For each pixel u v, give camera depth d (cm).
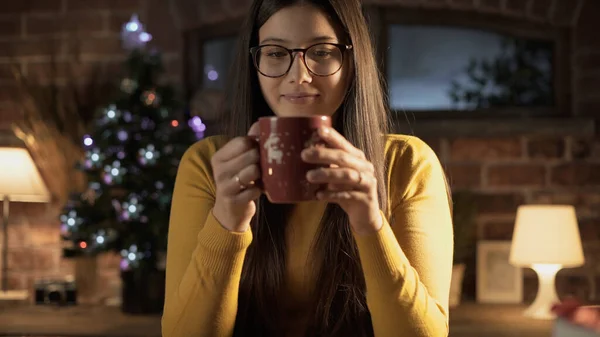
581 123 335
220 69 363
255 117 129
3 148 326
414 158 129
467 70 351
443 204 128
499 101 351
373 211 101
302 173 91
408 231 121
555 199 336
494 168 339
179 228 128
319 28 115
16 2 362
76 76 356
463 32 351
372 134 123
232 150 96
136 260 297
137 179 297
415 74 353
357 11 120
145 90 309
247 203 101
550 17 340
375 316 110
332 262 122
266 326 126
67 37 358
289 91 116
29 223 358
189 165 131
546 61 348
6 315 300
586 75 340
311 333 124
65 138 339
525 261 288
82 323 286
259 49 118
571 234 287
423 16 348
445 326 114
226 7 353
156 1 357
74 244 307
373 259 106
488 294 317
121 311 309
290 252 126
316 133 90
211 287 112
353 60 120
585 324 73
